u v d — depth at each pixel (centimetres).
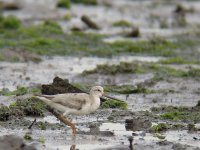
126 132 1437
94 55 2598
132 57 2583
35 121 1480
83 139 1367
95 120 1546
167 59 2480
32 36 2864
